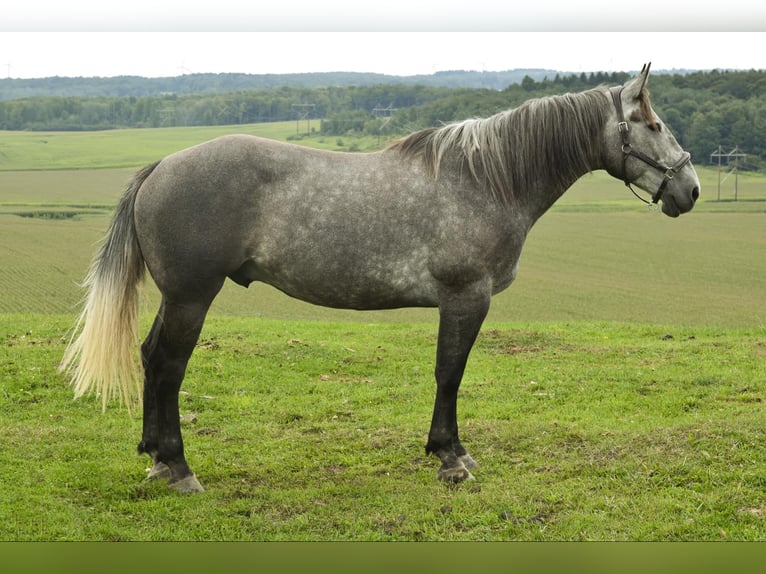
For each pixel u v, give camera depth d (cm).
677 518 507
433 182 559
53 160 9650
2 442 657
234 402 798
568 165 593
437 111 4456
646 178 593
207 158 539
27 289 2970
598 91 601
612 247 4697
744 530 490
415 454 646
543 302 3008
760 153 6944
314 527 512
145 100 15100
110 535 496
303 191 545
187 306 543
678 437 620
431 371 946
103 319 541
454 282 558
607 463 596
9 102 15138
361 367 955
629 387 852
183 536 495
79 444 662
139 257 557
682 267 4009
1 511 522
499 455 637
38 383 823
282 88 15950
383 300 568
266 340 1075
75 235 4550
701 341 1099
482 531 504
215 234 532
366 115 9275
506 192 566
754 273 3831
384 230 550
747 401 782
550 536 494
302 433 707
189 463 625
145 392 587
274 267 554
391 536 498
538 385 864
